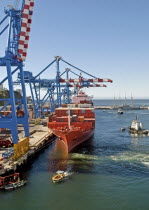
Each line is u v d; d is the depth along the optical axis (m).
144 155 46.03
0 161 36.47
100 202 26.64
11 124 38.88
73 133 45.19
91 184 31.42
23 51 42.09
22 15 43.59
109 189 29.89
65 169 37.62
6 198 27.92
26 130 45.78
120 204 26.05
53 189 30.11
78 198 27.64
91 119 59.75
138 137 68.88
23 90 45.81
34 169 37.97
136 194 28.36
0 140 46.16
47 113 122.12
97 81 92.19
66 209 25.33
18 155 39.38
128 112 194.88
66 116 62.28
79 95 87.06
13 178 33.19
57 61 97.25
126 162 41.03
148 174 34.84
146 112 191.88
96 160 42.47
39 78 96.88
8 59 38.69
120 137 69.44
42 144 51.91
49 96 117.25
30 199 27.58
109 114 177.25
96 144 58.31
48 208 25.55
